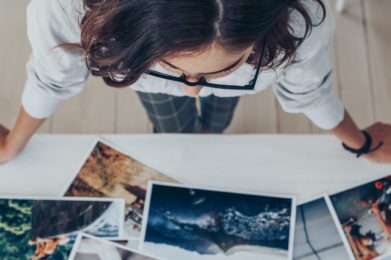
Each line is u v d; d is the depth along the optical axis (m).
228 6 0.58
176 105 1.38
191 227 1.08
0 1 1.94
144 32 0.60
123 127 1.82
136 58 0.64
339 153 1.13
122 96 1.85
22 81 1.85
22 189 1.10
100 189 1.10
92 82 1.86
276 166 1.12
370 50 1.93
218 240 1.07
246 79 0.89
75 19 0.79
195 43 0.61
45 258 1.06
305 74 0.92
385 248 1.07
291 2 0.68
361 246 1.07
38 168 1.11
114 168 1.12
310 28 0.79
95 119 1.82
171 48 0.61
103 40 0.64
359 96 1.87
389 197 1.10
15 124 1.07
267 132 1.82
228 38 0.61
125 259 1.06
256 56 0.75
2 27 1.91
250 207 1.09
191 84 0.77
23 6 1.94
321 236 1.07
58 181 1.11
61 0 0.78
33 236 1.07
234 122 1.83
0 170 1.11
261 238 1.07
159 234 1.08
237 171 1.12
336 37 1.94
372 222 1.08
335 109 1.05
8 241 1.06
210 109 1.44
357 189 1.11
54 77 0.92
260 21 0.60
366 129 1.15
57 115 1.81
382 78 1.90
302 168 1.12
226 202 1.10
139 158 1.12
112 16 0.60
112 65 0.68
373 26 1.96
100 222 1.08
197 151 1.13
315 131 1.83
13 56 1.88
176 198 1.10
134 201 1.10
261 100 1.85
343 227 1.08
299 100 1.01
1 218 1.08
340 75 1.90
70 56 0.87
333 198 1.10
